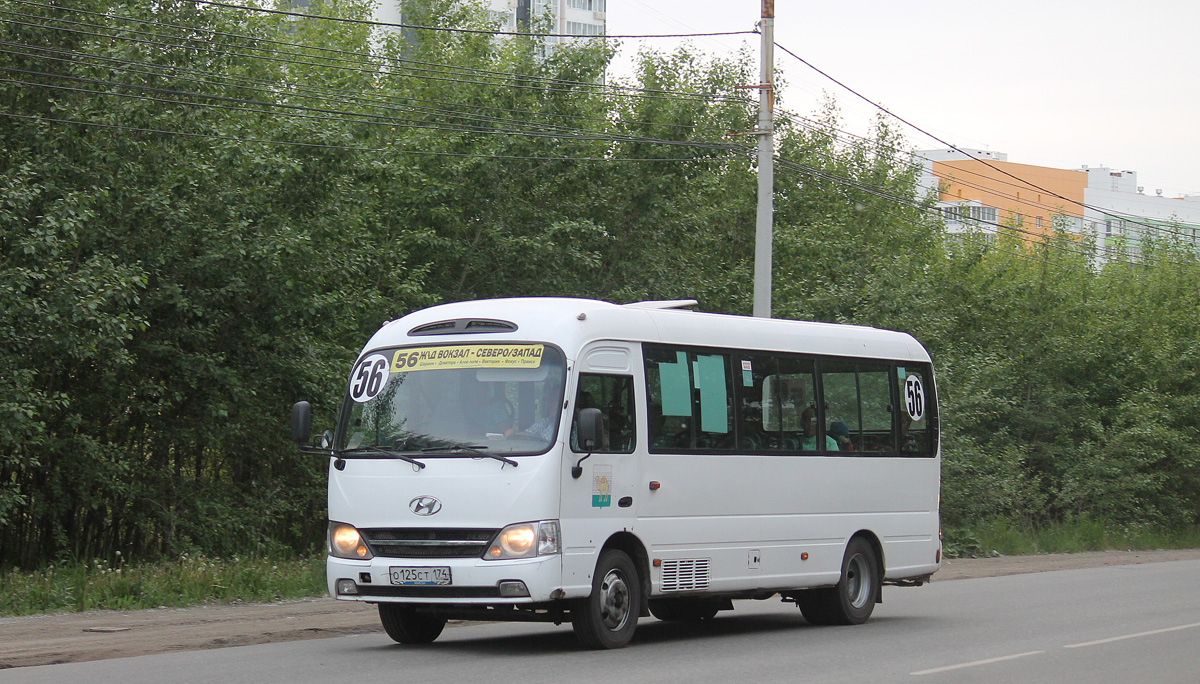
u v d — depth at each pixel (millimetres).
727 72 39531
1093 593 20156
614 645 12289
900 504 16359
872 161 47156
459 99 31641
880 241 43406
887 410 16406
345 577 12062
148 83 22531
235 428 23219
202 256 22250
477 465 11734
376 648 12508
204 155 23172
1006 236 47281
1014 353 41219
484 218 30484
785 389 14828
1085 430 41094
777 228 36188
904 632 14570
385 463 12117
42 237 19328
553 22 34125
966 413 33156
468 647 12602
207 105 23078
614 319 12758
